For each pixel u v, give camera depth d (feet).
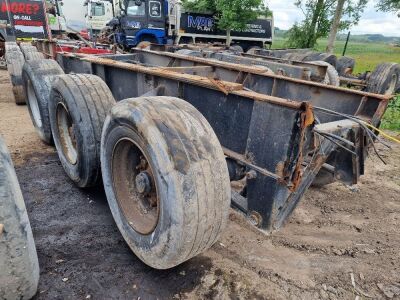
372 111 10.34
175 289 7.84
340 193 13.46
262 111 7.00
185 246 6.59
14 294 6.42
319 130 7.21
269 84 13.17
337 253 9.59
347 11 63.26
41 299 7.37
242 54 27.37
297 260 9.19
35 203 11.20
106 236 9.64
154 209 7.93
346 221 11.39
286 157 6.64
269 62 19.54
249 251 9.38
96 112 10.19
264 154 7.11
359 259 9.38
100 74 13.80
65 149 11.97
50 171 13.58
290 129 6.48
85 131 10.03
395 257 9.52
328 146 8.07
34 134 18.04
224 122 8.29
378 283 8.51
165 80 10.08
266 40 70.03
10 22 39.34
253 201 7.53
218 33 63.87
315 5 65.36
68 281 7.89
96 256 8.79
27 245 6.24
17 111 22.80
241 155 7.88
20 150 15.66
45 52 25.66
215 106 8.50
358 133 9.05
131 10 53.52
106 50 25.30
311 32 66.28
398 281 8.59
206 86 8.23
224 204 6.82
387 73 27.32
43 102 14.65
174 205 6.29
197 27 61.05
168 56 17.21
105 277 8.07
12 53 23.26
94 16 77.00
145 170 7.79
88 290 7.67
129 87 12.17
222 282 8.14
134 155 8.29
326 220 11.39
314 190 13.56
